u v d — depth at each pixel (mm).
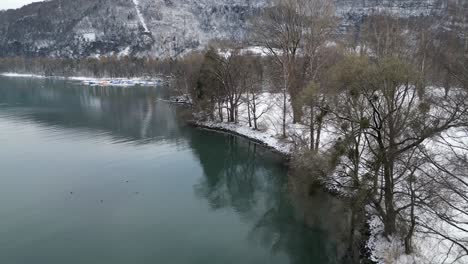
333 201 28938
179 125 59250
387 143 23031
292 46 44062
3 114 70438
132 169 39000
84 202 30828
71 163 40719
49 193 32531
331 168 25859
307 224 27047
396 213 20906
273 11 43562
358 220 24531
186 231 26422
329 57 39500
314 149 31469
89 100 92000
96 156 43312
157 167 39844
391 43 30562
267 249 24172
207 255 23438
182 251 23828
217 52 64000
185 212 29469
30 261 22641
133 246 24391
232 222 27953
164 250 23922
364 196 21422
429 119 21109
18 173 37312
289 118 48906
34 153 44344
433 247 19797
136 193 32906
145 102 87062
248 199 32500
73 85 138750
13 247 24125
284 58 43500
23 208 29594
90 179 35938
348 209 26516
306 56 41188
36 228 26594
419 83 20203
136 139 51000
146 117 66875
